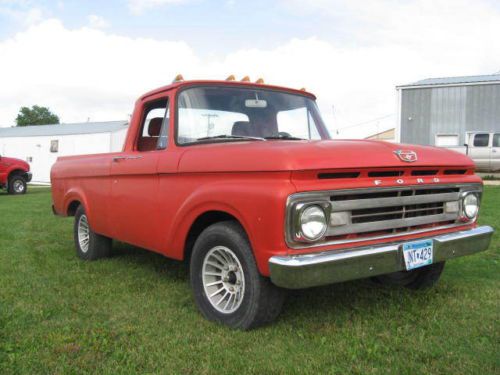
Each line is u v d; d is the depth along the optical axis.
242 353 3.05
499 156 19.20
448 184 3.66
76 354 3.07
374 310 3.82
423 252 3.41
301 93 4.90
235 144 3.57
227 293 3.56
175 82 4.29
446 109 22.97
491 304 3.94
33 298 4.18
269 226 2.97
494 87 22.00
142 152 4.41
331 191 3.03
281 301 3.30
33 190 21.94
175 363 2.94
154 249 4.22
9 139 36.94
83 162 5.50
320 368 2.87
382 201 3.26
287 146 3.17
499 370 2.83
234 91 4.45
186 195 3.74
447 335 3.32
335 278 2.98
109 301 4.11
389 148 3.42
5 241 6.99
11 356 3.01
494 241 6.32
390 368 2.86
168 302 4.06
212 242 3.51
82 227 5.85
